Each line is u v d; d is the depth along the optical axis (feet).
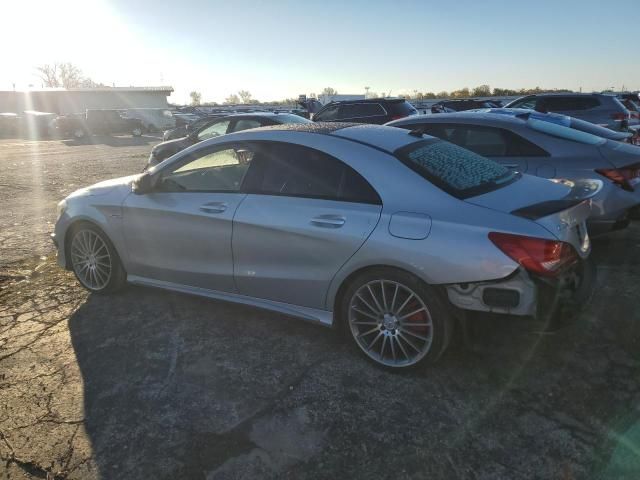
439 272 9.38
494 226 9.18
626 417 8.83
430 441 8.48
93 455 8.38
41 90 151.43
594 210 15.71
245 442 8.60
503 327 9.45
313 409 9.41
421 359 10.07
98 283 14.80
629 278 14.78
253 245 11.66
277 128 12.58
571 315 9.46
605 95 39.42
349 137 11.46
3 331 12.85
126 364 11.09
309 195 11.18
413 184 10.21
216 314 13.42
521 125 17.48
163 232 13.08
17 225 24.56
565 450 8.13
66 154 66.08
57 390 10.19
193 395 9.92
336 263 10.54
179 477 7.88
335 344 11.69
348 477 7.80
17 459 8.32
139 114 118.93
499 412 9.11
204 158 12.89
